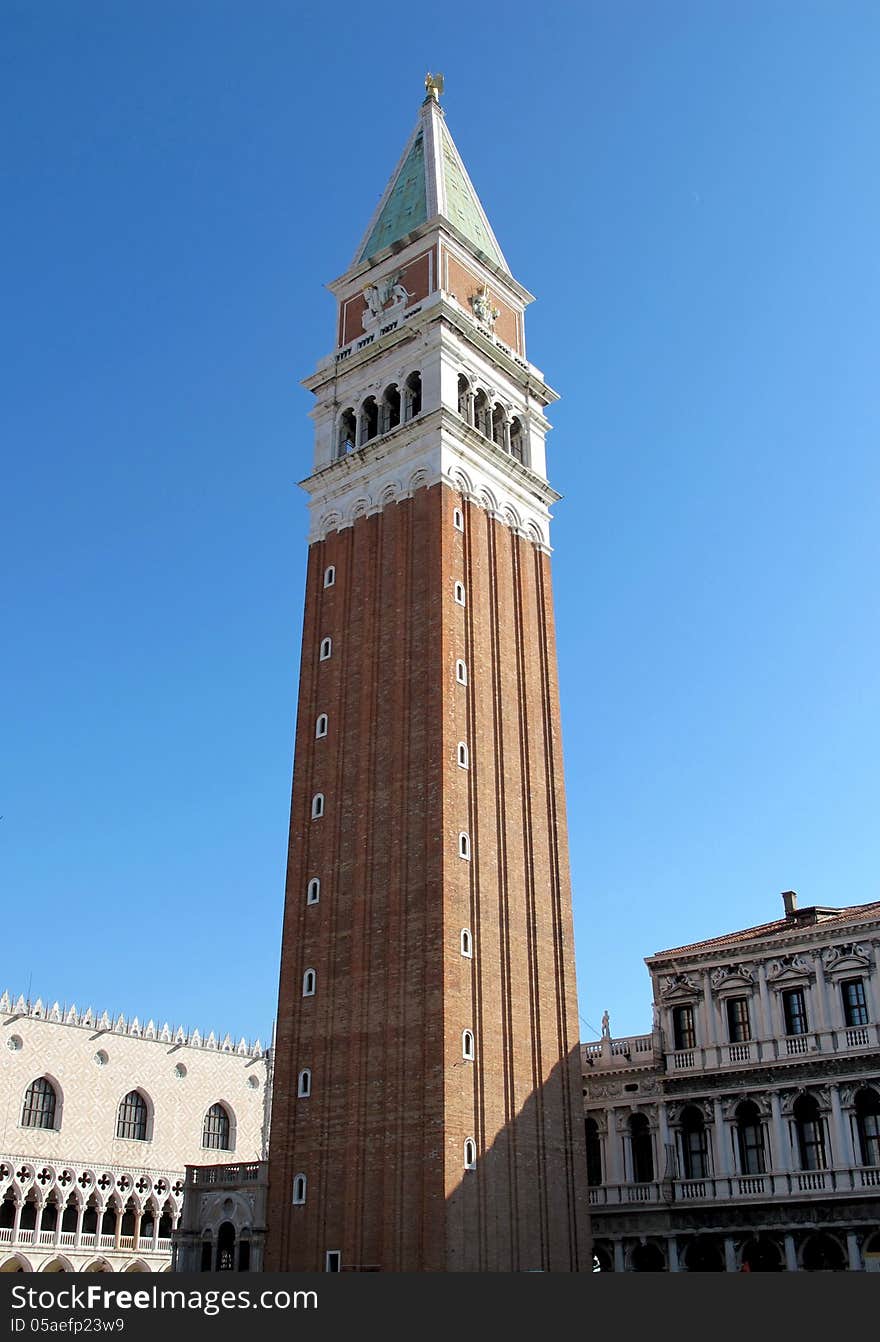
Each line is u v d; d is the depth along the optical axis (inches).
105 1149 4050.2
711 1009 2952.8
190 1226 2817.4
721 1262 2746.1
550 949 2869.1
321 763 3014.3
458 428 3154.5
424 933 2576.3
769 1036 2834.6
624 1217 2891.2
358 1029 2605.8
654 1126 2952.8
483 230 3801.7
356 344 3508.9
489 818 2810.0
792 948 2859.3
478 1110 2468.0
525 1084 2630.4
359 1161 2476.6
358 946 2687.0
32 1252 3732.8
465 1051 2493.8
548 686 3213.6
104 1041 4158.5
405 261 3533.5
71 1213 3914.9
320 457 3444.9
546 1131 2642.7
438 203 3585.1
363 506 3238.2
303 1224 2524.6
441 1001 2477.9
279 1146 2645.2
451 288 3449.8
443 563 2950.3
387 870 2728.8
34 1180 3806.6
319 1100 2615.7
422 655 2886.3
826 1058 2711.6
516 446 3496.6
